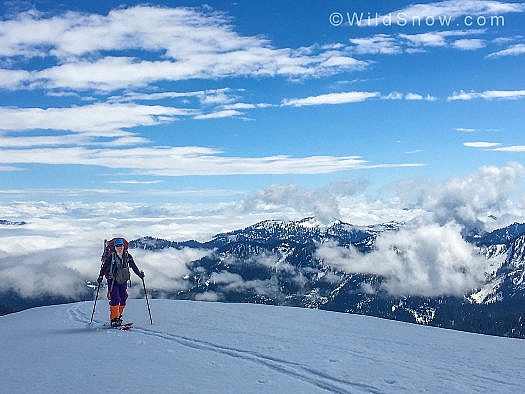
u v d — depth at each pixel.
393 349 12.83
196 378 9.52
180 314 19.50
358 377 9.84
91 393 8.48
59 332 15.52
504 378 10.11
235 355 11.73
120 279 16.17
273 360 11.17
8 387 8.95
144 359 11.24
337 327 16.44
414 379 9.83
